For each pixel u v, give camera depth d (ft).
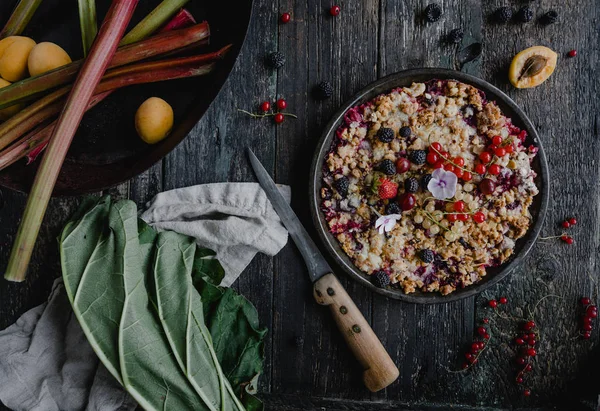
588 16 2.59
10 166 2.39
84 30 2.30
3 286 2.58
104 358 2.21
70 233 2.30
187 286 2.31
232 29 2.42
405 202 2.42
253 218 2.53
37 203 2.19
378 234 2.47
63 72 2.24
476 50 2.58
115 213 2.30
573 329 2.62
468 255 2.47
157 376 2.23
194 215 2.55
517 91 2.59
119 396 2.37
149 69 2.32
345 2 2.58
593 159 2.60
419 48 2.58
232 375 2.44
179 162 2.58
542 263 2.61
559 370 2.62
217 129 2.58
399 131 2.44
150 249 2.37
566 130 2.60
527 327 2.60
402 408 2.60
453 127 2.44
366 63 2.59
